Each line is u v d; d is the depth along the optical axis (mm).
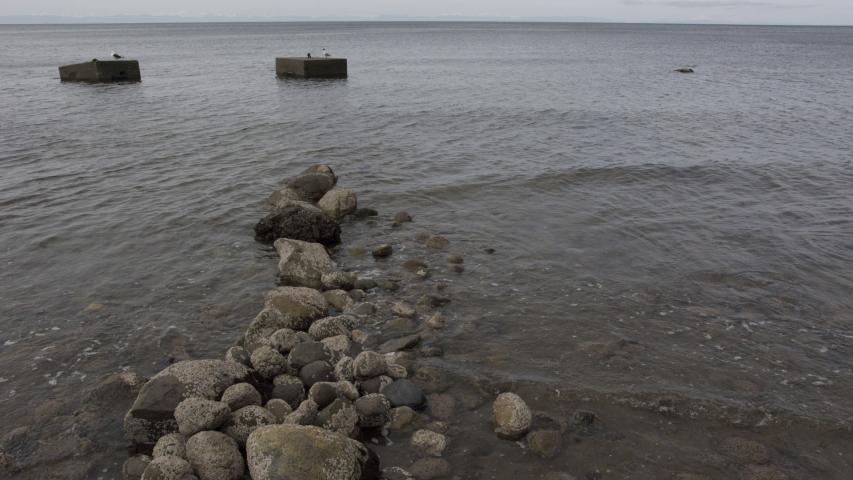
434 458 6543
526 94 38031
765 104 34125
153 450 6523
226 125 26438
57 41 132000
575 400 7535
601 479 6258
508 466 6441
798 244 12781
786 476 6301
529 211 14953
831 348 8820
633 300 10266
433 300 10133
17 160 19719
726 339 9023
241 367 7660
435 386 7832
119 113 29812
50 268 11539
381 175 18203
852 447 6773
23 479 6285
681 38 166500
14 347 8766
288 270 11117
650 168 18875
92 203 15344
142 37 159000
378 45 113062
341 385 7379
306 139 23484
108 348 8805
